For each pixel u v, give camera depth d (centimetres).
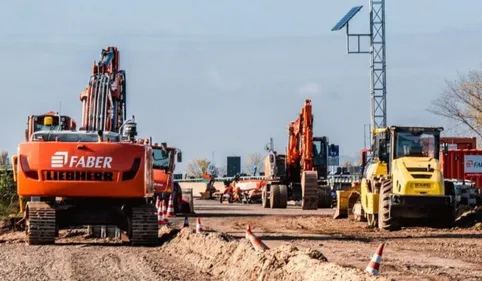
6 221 5609
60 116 4978
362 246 4328
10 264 3450
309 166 9012
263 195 9962
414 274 3130
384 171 5903
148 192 4447
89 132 4500
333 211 8706
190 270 3303
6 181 7000
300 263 2823
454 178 8000
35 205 4397
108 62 5438
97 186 4312
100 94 4931
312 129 9031
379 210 5644
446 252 3991
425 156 5703
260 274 2927
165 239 4612
